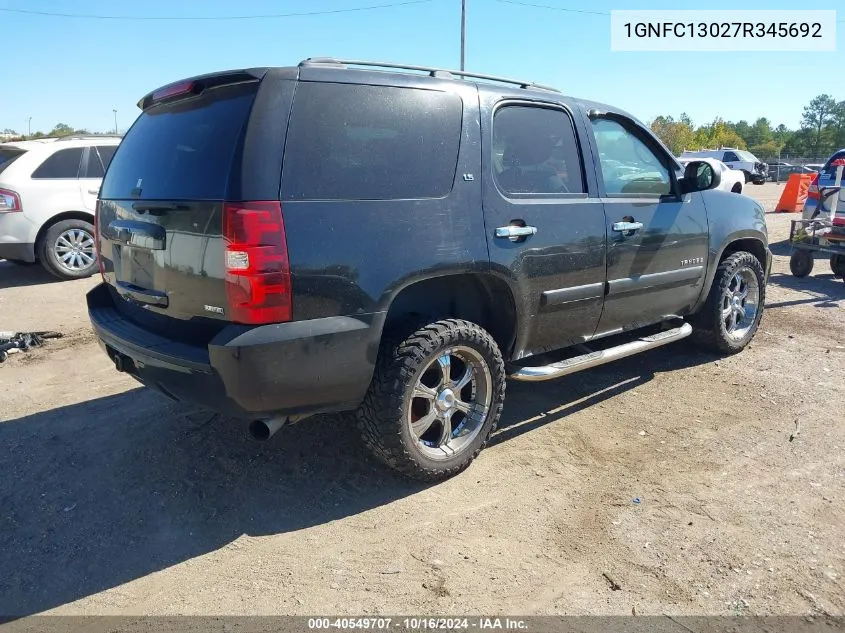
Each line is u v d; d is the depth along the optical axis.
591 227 3.95
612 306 4.23
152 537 3.01
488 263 3.38
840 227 8.23
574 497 3.34
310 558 2.86
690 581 2.71
